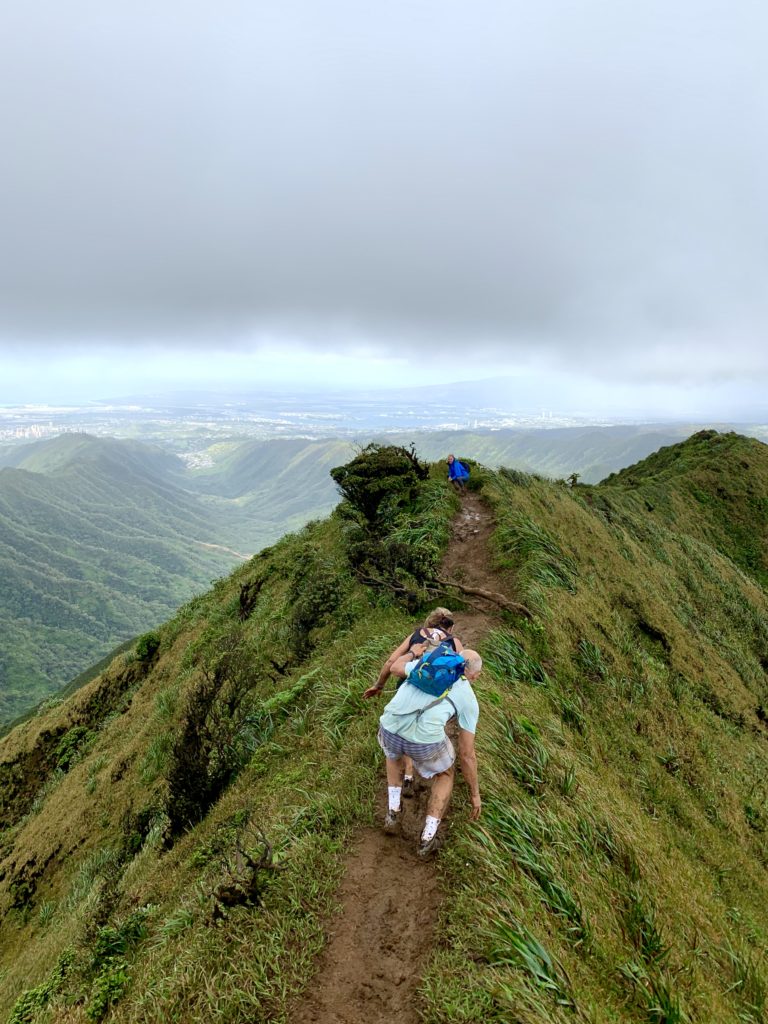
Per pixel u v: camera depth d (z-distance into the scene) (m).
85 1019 5.79
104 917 9.26
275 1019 4.13
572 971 4.46
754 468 58.59
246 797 9.65
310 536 28.94
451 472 22.12
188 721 12.34
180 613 32.34
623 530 30.95
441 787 5.34
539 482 26.83
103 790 19.45
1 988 12.95
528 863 5.39
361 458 23.23
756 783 13.86
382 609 14.61
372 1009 4.15
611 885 5.95
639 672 14.44
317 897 5.13
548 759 7.62
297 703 12.12
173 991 4.68
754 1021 5.39
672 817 10.09
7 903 18.00
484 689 8.96
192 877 8.27
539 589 14.00
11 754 29.22
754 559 49.44
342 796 6.52
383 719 5.36
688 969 5.34
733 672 23.22
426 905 4.95
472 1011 3.88
